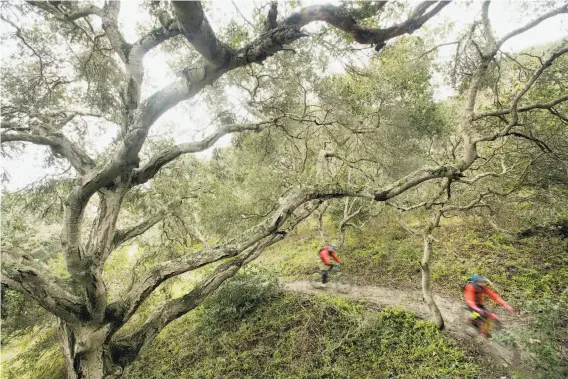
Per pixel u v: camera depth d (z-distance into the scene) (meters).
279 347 8.97
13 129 5.17
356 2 4.50
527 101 7.80
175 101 3.91
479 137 5.97
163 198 9.29
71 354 4.54
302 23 4.30
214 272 5.15
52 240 9.25
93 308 4.15
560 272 8.59
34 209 6.62
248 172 15.79
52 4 4.91
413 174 5.25
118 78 7.30
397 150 10.68
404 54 9.71
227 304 11.04
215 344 9.88
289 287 12.53
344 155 12.05
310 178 11.40
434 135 11.20
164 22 4.26
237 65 3.94
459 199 10.78
